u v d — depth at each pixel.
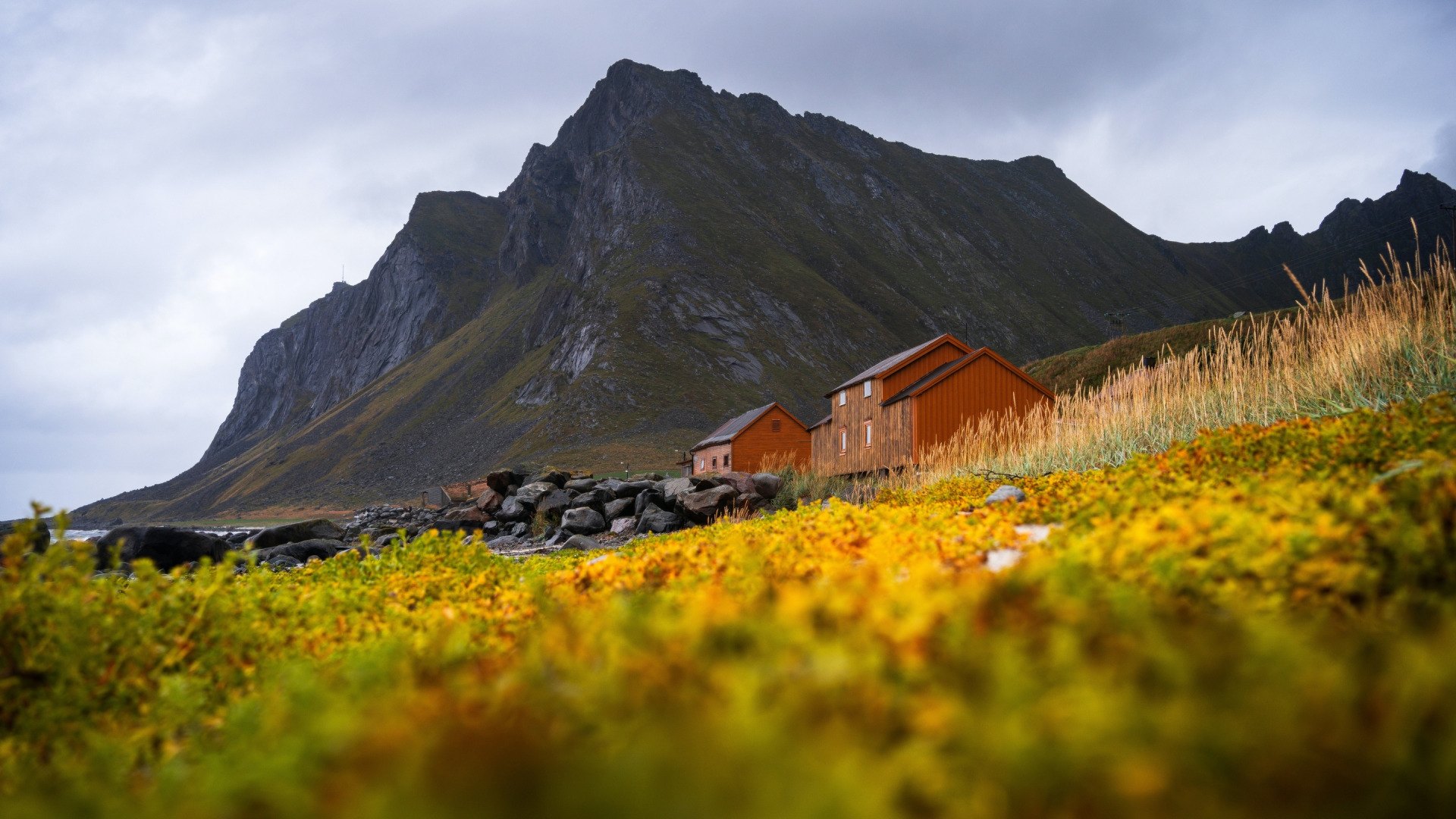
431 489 130.38
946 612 2.52
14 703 3.43
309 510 147.25
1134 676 1.95
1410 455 5.34
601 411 127.44
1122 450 11.19
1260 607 2.77
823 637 2.39
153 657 4.05
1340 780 1.56
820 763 1.55
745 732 1.63
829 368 156.75
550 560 10.73
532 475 29.31
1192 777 1.56
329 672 3.63
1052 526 5.84
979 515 6.33
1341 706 1.75
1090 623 2.35
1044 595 2.75
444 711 2.13
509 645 3.94
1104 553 3.57
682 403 130.00
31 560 4.05
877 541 5.18
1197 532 3.52
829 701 1.93
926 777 1.60
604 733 1.89
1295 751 1.61
